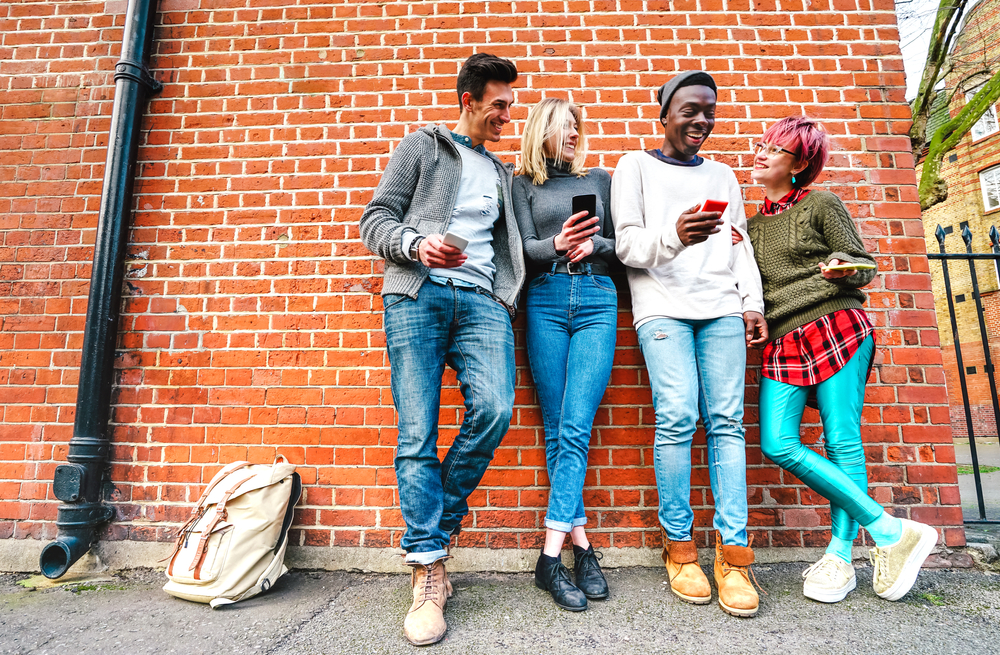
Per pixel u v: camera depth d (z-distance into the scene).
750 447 2.10
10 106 2.45
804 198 1.80
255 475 1.81
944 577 1.86
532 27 2.39
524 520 2.03
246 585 1.72
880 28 2.37
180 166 2.34
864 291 2.17
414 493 1.48
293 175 2.32
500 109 1.78
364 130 2.35
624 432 2.10
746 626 1.48
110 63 2.46
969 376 11.80
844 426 1.69
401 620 1.57
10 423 2.19
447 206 1.65
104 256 2.17
